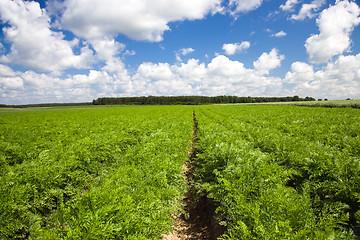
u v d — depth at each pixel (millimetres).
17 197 4605
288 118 18469
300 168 5738
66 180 6227
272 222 3369
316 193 4895
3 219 4230
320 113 22859
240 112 29719
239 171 5227
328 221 3254
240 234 3408
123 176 5219
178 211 5656
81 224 3398
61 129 14789
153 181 5160
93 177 7211
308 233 3104
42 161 6445
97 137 10062
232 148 6520
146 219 3766
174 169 6164
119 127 14812
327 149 6426
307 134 10516
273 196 4023
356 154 6305
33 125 19031
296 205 3590
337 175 4781
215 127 12500
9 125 19234
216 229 4949
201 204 6312
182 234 5094
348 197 4406
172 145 8828
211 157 6492
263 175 4996
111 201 3873
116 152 9188
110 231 3270
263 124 15414
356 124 11789
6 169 6246
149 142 8992
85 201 3855
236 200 4176
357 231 3947
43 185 5332
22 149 8469
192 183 7023
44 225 5043
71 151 7426
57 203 5633
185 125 16078
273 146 7598
